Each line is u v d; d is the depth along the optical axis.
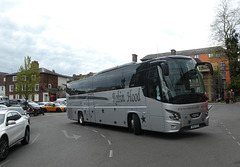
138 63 10.44
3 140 6.70
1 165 6.05
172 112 8.36
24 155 7.21
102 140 9.51
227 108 30.22
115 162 5.84
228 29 37.25
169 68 8.79
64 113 32.75
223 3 36.66
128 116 11.06
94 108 14.55
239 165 5.08
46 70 59.16
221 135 9.23
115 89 12.12
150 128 9.41
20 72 35.94
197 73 9.30
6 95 59.44
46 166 5.77
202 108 8.89
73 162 6.04
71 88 18.61
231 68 43.69
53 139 10.33
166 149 7.09
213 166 5.08
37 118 24.88
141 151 7.00
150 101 9.32
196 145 7.44
